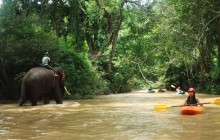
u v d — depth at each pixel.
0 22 20.73
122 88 38.88
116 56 40.88
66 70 23.44
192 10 25.64
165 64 40.75
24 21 21.33
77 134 8.27
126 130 8.85
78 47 34.50
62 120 11.12
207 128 9.12
